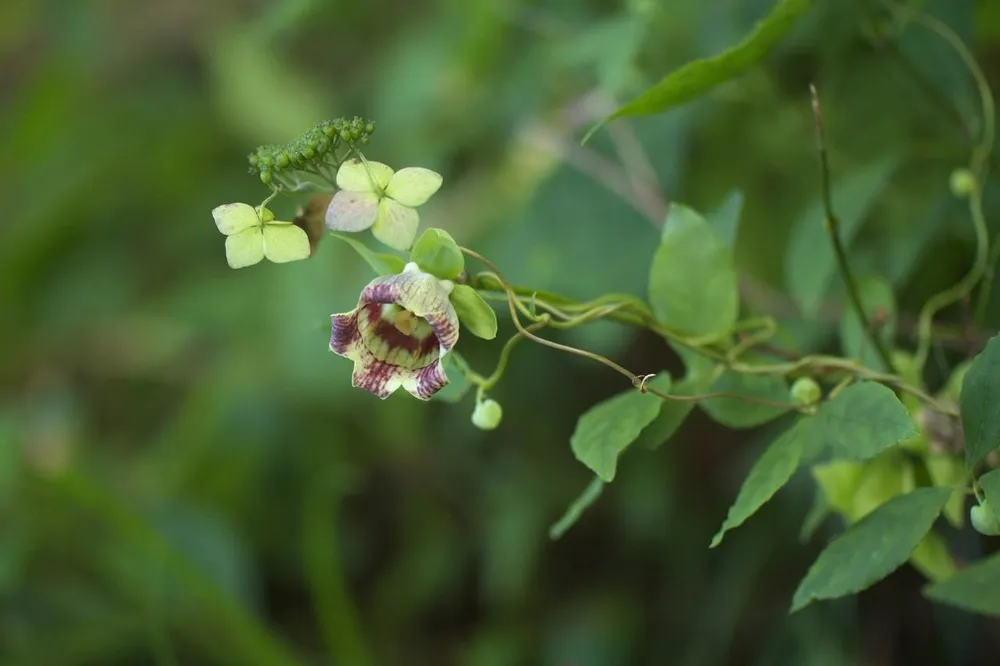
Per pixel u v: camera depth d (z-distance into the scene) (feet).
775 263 2.66
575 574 3.09
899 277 2.43
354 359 1.86
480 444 3.12
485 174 2.89
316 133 1.88
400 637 3.23
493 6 2.75
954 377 2.11
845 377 2.04
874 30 2.35
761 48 2.01
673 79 1.99
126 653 2.96
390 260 1.88
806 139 2.60
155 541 2.68
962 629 2.62
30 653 2.88
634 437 1.90
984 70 2.50
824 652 2.64
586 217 2.69
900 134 2.49
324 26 3.25
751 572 2.77
